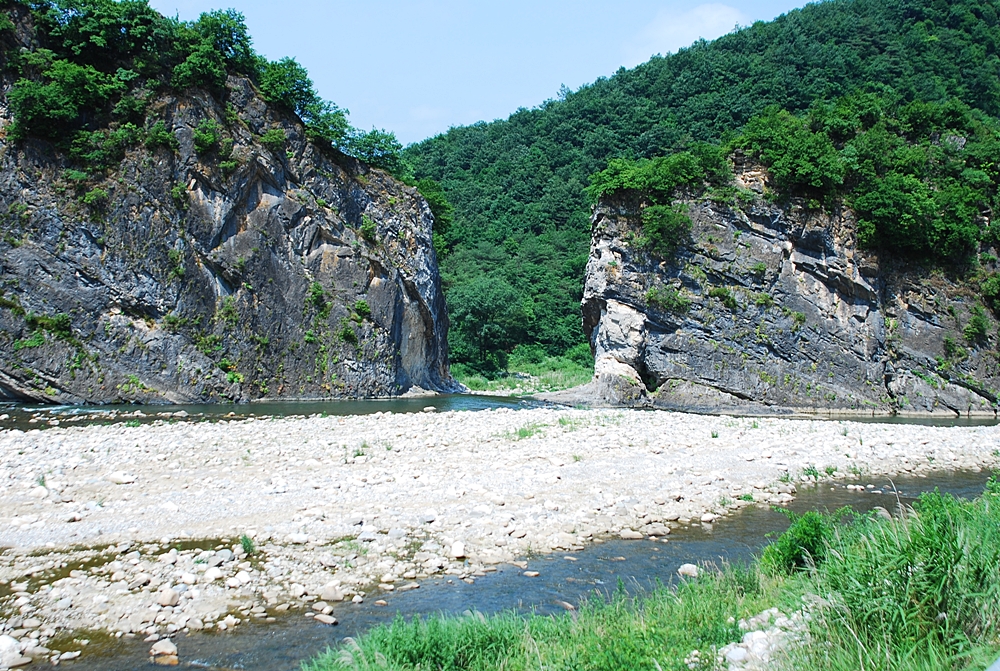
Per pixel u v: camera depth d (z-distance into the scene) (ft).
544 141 406.00
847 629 24.03
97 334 124.06
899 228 162.50
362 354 153.79
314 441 75.31
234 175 139.64
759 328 160.66
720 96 353.92
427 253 173.47
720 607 29.58
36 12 131.75
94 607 33.17
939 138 184.03
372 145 170.40
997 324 165.68
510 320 269.23
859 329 162.50
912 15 359.66
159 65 137.18
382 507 50.39
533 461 66.69
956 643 22.44
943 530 25.48
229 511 48.57
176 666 28.12
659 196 165.89
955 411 158.92
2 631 30.58
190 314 132.16
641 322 160.66
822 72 331.77
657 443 78.79
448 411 116.98
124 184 129.29
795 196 166.50
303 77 153.89
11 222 121.39
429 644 26.58
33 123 124.67
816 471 69.10
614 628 27.73
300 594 35.58
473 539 44.78
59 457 62.59
